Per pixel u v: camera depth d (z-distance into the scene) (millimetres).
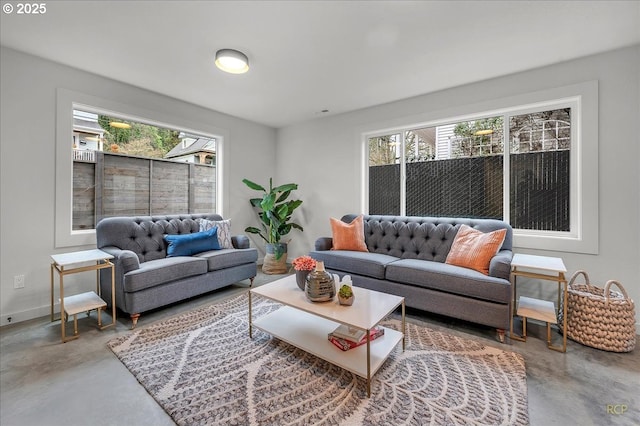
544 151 2668
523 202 2773
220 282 2941
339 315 1575
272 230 4023
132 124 3223
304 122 4324
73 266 2598
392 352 1855
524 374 1623
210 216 3541
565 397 1437
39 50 2287
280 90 3090
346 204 3902
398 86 2973
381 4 1738
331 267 2967
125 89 2926
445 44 2186
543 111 2662
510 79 2695
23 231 2352
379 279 2621
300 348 1705
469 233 2598
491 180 2967
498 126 2934
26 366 1677
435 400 1403
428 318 2459
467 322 2365
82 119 2824
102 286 2520
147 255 2811
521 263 2051
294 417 1293
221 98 3340
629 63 2195
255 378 1578
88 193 2855
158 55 2359
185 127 3482
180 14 1834
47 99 2451
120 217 2832
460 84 2922
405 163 3521
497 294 2021
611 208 2258
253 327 2133
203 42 2162
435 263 2566
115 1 1710
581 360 1772
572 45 2189
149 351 1854
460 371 1648
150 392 1461
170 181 3557
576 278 2396
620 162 2225
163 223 3051
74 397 1419
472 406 1362
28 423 1254
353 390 1479
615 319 1861
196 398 1416
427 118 3188
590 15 1837
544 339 2049
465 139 3129
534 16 1852
